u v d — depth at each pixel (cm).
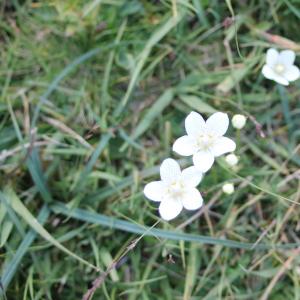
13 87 21
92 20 21
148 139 21
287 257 19
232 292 20
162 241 19
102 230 20
